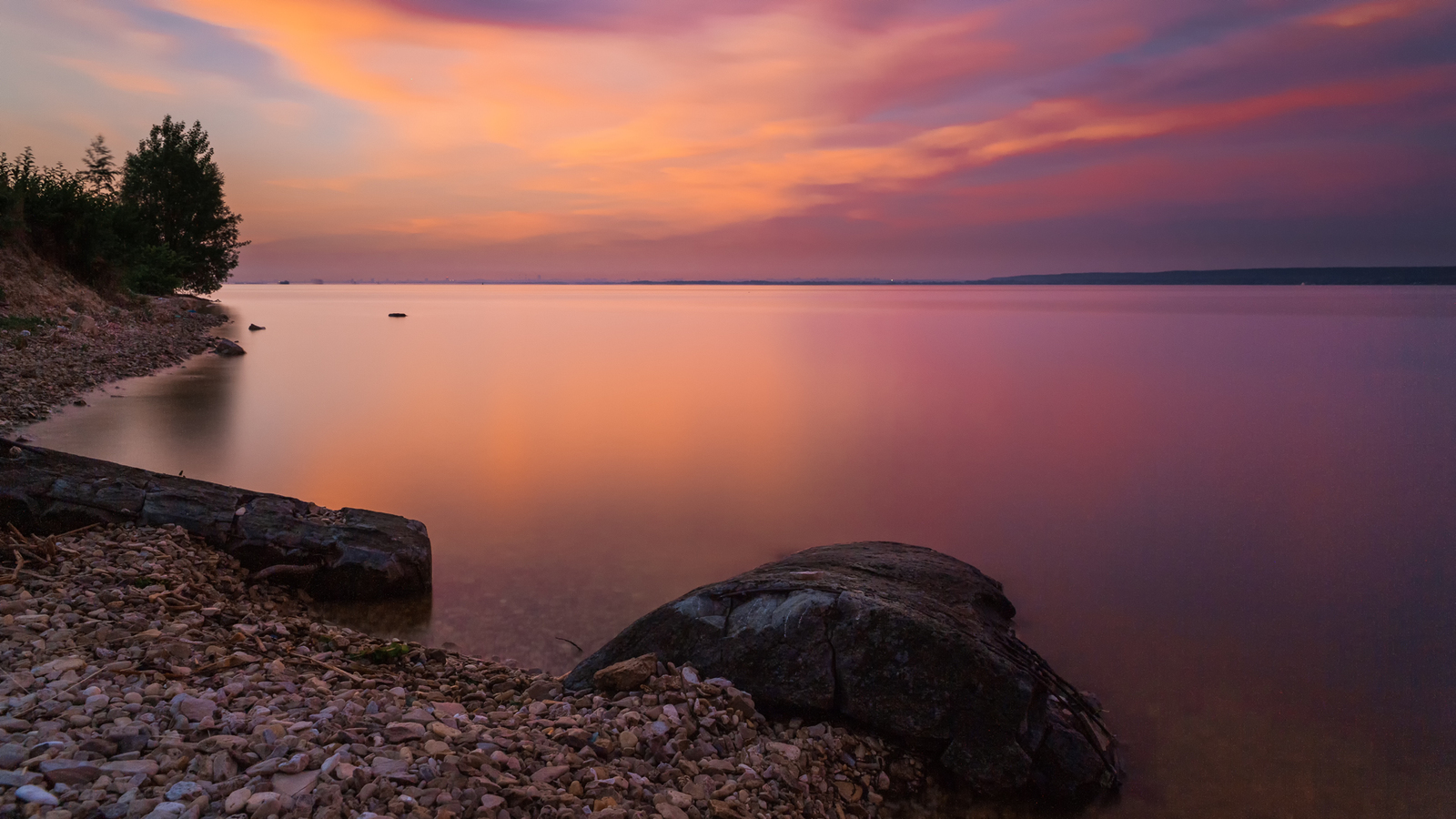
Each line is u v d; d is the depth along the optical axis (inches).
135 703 184.5
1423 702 291.7
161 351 1258.6
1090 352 1748.3
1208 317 3604.8
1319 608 377.1
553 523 488.7
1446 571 425.7
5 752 152.5
